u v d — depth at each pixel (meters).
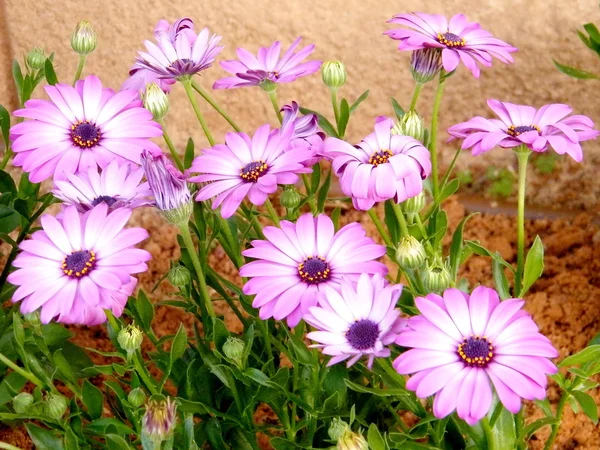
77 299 0.42
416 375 0.38
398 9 0.75
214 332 0.46
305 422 0.49
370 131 0.77
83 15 0.80
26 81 0.57
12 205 0.57
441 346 0.39
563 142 0.46
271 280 0.43
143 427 0.39
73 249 0.43
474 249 0.49
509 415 0.45
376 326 0.41
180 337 0.46
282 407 0.50
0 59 0.82
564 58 0.73
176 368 0.51
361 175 0.43
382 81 0.77
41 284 0.42
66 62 0.81
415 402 0.47
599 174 0.73
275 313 0.43
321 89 0.77
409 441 0.46
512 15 0.74
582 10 0.72
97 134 0.47
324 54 0.77
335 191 0.76
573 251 0.71
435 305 0.39
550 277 0.69
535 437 0.60
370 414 0.54
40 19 0.81
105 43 0.80
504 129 0.47
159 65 0.51
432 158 0.51
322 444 0.51
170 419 0.39
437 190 0.51
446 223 0.49
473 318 0.39
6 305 0.61
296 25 0.77
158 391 0.46
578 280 0.68
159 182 0.44
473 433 0.45
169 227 0.75
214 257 0.72
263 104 0.78
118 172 0.46
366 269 0.43
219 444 0.49
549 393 0.62
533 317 0.66
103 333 0.68
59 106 0.48
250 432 0.50
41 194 0.77
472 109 0.75
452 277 0.48
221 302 0.69
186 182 0.46
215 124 0.79
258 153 0.46
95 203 0.45
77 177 0.46
